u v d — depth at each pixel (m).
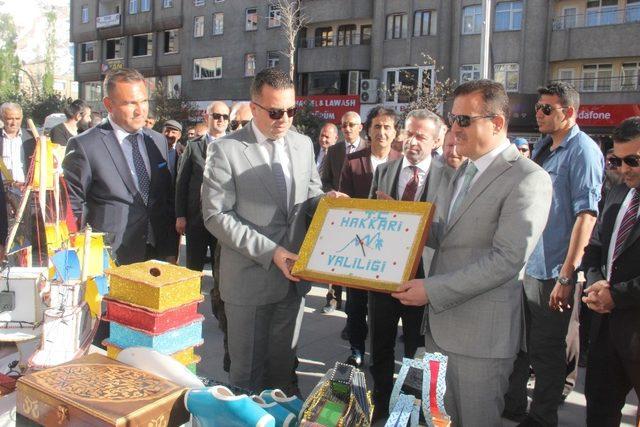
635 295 2.53
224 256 2.97
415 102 19.73
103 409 1.72
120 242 3.39
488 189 2.32
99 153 3.37
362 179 4.48
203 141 5.24
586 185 3.25
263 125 2.83
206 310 5.87
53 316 2.28
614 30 20.36
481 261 2.25
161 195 3.65
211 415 1.80
